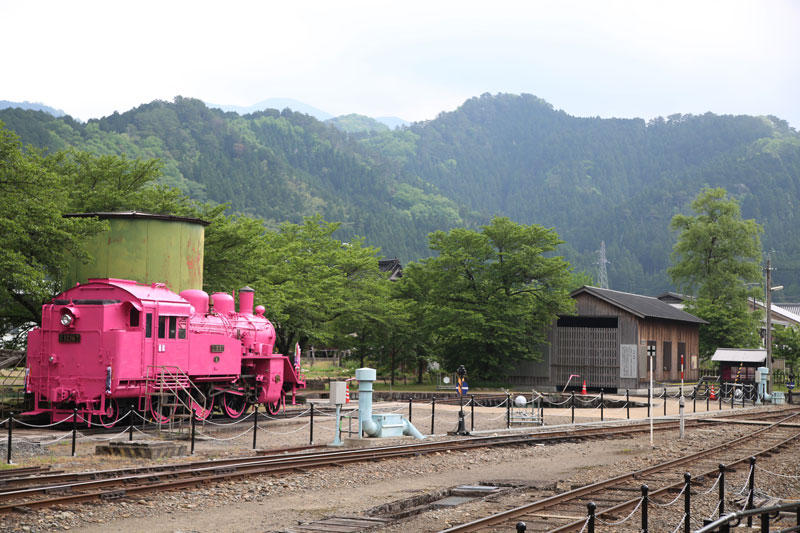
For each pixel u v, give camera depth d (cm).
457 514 1312
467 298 5328
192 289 3039
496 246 5519
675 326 6272
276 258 4572
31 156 3253
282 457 1822
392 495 1489
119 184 3659
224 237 3766
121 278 2967
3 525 1127
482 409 3891
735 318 7150
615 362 5575
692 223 8194
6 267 2533
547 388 5759
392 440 2345
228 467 1600
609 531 1201
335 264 5012
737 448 2431
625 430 2914
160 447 1833
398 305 5012
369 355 5559
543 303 5375
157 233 3008
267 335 3145
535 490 1576
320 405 3644
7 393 3316
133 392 2469
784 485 1783
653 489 1565
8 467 1532
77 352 2453
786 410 4403
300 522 1221
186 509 1302
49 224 2691
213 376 2817
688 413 3994
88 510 1243
